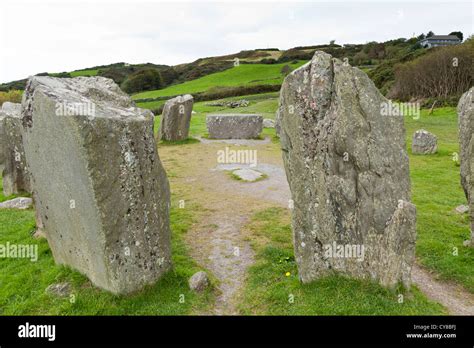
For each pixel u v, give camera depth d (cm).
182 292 662
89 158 561
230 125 2477
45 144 655
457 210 1100
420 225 985
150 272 664
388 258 623
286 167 685
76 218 646
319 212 667
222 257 833
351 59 7669
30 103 687
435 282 730
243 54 10838
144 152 636
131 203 621
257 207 1169
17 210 1173
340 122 632
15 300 661
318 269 679
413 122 2983
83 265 683
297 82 662
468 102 835
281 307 621
